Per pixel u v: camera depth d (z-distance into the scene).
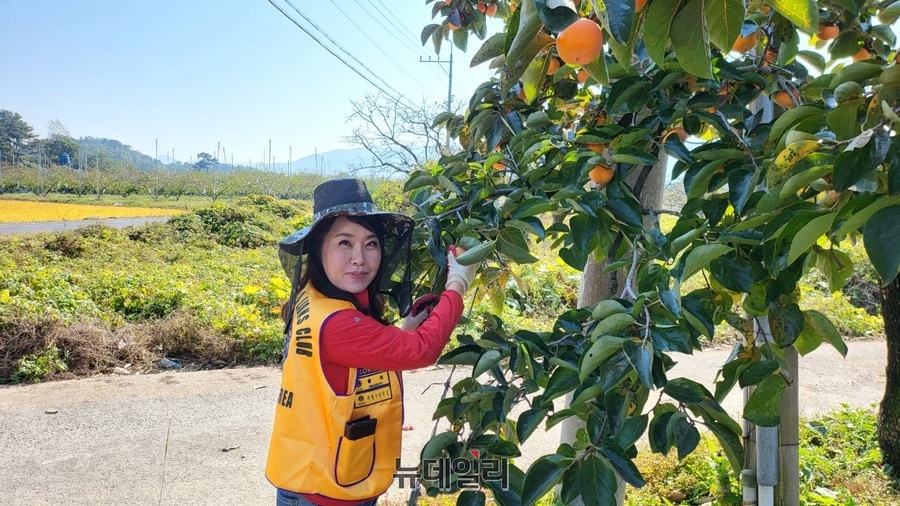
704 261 1.28
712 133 2.47
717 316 1.71
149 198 44.44
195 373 5.84
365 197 1.76
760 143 1.65
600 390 1.45
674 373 6.02
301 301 1.77
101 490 3.56
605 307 1.42
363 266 1.73
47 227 22.92
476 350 1.75
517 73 1.52
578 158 1.69
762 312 1.64
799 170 1.32
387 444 1.71
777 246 1.28
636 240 1.69
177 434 4.39
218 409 4.89
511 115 2.14
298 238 1.68
